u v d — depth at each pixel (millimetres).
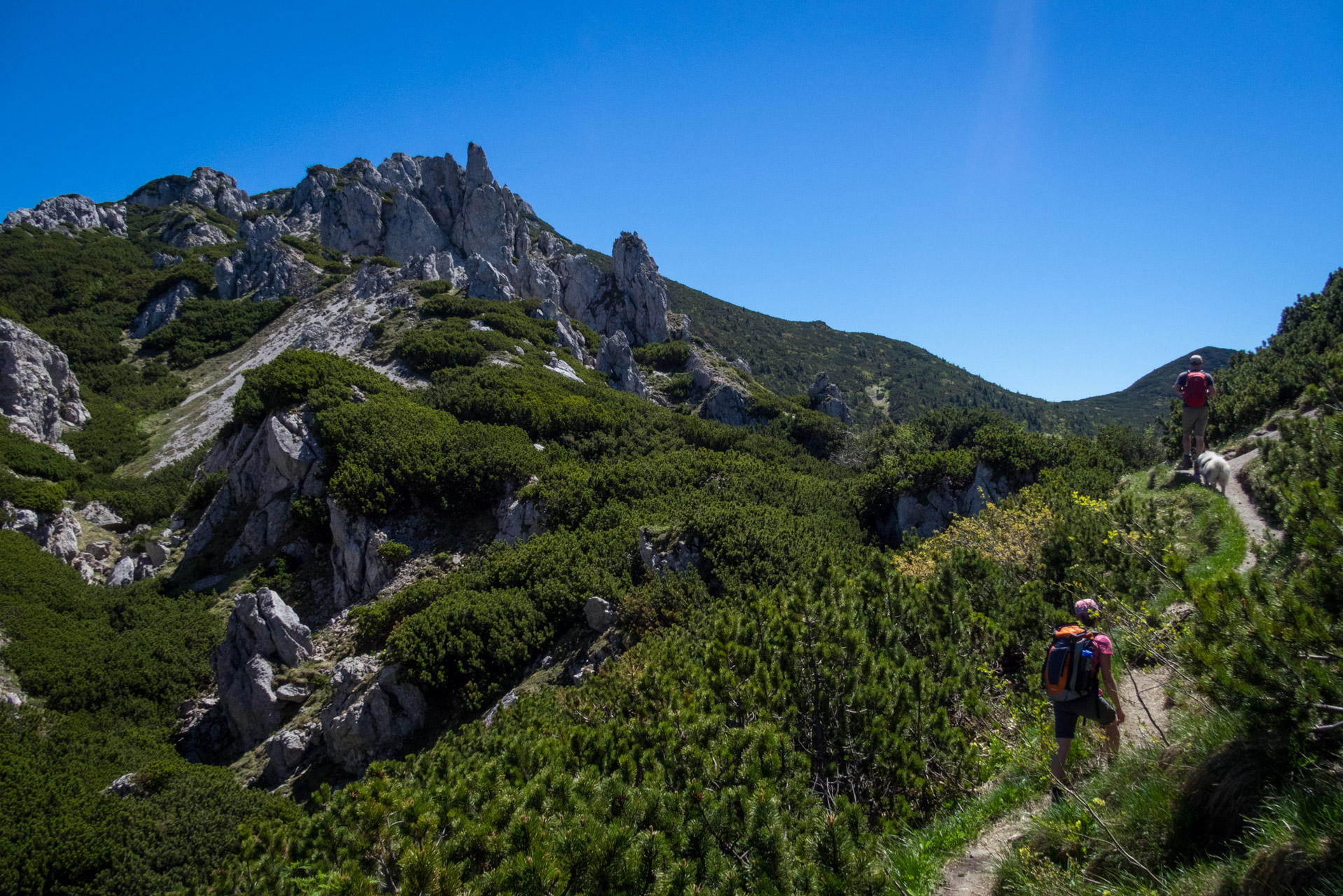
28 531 33594
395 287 67625
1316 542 5359
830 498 37500
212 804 18281
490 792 7887
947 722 7906
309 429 35906
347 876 6250
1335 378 7746
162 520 39344
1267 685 4355
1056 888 4723
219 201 119750
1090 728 6582
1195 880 4062
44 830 16422
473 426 38344
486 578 27016
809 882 5250
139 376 61188
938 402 130750
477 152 90250
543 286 79438
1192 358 15180
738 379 73250
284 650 25797
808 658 8695
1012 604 10180
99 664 25453
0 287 73312
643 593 22203
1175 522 11891
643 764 7844
